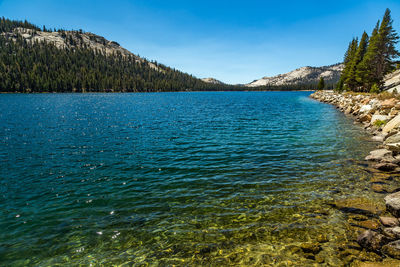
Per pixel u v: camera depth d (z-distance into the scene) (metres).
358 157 15.26
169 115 43.81
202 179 12.27
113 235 7.64
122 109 57.09
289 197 9.91
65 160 16.02
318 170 13.12
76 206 9.59
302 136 22.70
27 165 14.97
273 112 46.81
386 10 66.81
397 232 6.68
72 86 196.88
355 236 7.05
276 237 7.25
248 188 10.99
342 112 44.59
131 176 12.88
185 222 8.28
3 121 35.25
